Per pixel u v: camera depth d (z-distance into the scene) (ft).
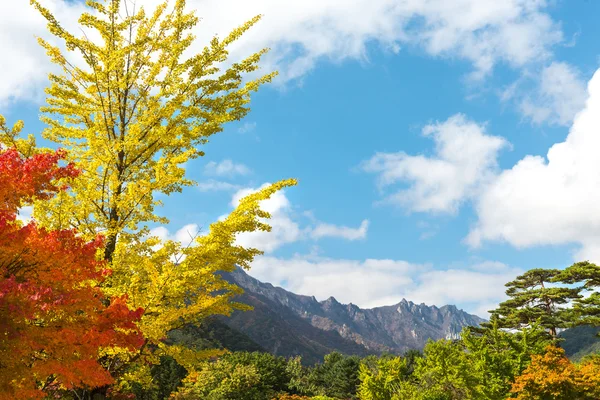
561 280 144.77
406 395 92.32
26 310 15.05
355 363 211.00
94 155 31.55
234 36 32.63
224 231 26.86
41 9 29.99
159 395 131.44
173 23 33.24
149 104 32.30
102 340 17.40
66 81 34.53
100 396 27.55
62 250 17.35
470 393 90.43
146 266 26.43
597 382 76.74
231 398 130.93
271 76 34.78
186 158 30.12
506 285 158.20
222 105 33.86
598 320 129.39
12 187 17.24
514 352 98.02
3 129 28.81
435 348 98.78
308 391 198.29
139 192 29.99
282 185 28.35
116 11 32.14
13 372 15.65
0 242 16.14
